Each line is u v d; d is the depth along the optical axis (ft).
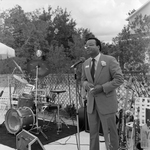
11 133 15.85
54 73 23.20
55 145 13.43
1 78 30.89
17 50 51.88
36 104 15.78
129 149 11.07
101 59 9.93
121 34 18.81
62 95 22.20
